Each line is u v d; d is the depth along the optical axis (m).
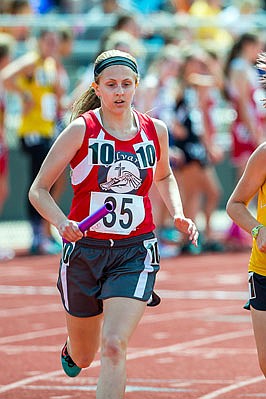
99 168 11.60
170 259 29.08
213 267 27.44
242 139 29.59
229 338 18.06
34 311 20.95
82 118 11.72
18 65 28.02
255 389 14.22
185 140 28.59
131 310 11.11
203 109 28.70
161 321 19.77
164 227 30.56
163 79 28.14
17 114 33.53
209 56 29.33
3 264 27.92
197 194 29.39
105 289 11.39
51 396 13.84
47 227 29.64
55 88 28.44
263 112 30.42
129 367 15.70
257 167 11.40
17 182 34.69
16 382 14.68
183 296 22.75
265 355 11.24
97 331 12.17
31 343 17.67
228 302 21.95
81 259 11.68
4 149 28.47
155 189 29.25
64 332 18.69
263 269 11.30
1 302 22.05
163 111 28.05
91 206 11.64
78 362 12.57
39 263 27.94
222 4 39.66
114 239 11.61
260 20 35.28
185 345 17.44
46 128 28.33
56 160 11.59
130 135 11.77
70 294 11.86
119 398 10.61
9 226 34.16
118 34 25.25
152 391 14.07
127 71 11.67
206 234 30.45
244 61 29.31
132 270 11.48
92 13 36.72
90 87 12.52
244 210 11.54
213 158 29.28
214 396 13.80
